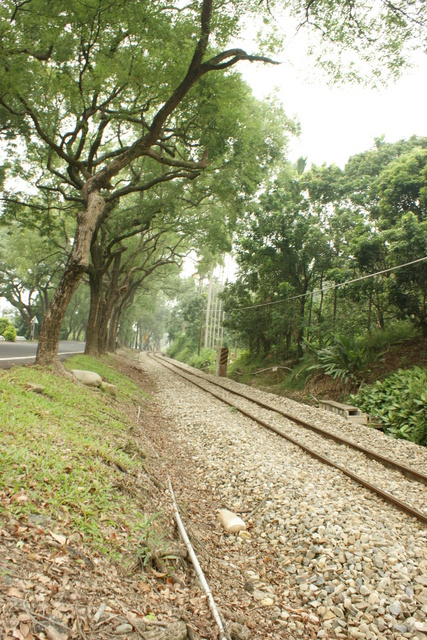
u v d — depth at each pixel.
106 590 2.92
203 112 11.63
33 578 2.63
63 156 12.27
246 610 3.79
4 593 2.39
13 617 2.26
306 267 23.09
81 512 3.72
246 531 5.61
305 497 6.14
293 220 22.69
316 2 8.27
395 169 18.89
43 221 17.97
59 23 9.37
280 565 4.78
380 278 18.58
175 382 23.16
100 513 3.89
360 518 5.56
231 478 7.35
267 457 8.17
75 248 10.45
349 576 4.33
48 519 3.35
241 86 11.58
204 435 10.38
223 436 9.98
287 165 18.27
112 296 24.70
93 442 5.75
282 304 23.16
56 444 4.97
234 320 26.64
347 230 22.92
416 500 6.64
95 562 3.19
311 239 21.83
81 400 8.45
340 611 3.89
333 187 23.64
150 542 3.87
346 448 9.51
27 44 10.04
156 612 2.97
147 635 2.63
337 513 5.60
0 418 5.05
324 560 4.62
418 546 4.98
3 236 41.72
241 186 15.59
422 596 3.99
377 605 3.91
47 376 9.32
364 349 17.27
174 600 3.32
